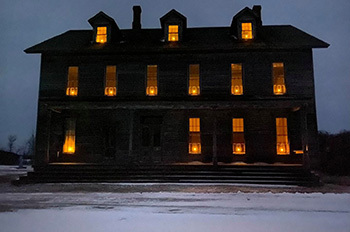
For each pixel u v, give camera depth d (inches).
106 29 743.1
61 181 573.3
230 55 708.7
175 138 700.7
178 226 243.9
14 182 566.9
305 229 238.2
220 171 589.0
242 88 698.8
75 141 713.6
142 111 714.8
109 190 476.1
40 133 708.0
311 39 687.7
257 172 579.8
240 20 716.7
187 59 718.5
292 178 552.7
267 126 684.7
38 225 248.4
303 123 600.1
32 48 719.1
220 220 267.1
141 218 273.4
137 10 839.7
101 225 247.6
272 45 674.8
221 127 694.5
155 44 721.6
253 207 334.6
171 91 709.9
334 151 802.8
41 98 721.0
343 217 283.6
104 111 721.0
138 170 603.2
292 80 684.7
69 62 735.1
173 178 572.7
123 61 730.2
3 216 282.7
